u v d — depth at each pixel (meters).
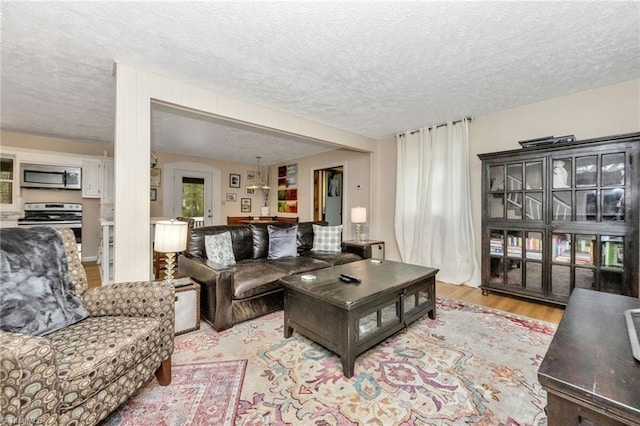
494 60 2.32
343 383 1.66
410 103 3.26
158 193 6.22
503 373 1.75
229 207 7.24
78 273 1.65
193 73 2.54
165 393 1.55
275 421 1.35
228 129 4.34
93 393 1.13
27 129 4.43
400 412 1.42
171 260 2.37
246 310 2.54
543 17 1.79
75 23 1.84
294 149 5.84
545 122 3.20
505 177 3.19
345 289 1.98
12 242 1.39
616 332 1.15
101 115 3.73
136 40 2.04
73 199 5.23
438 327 2.44
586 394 0.78
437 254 4.04
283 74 2.56
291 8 1.71
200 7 1.70
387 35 1.98
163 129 4.34
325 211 6.71
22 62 2.36
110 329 1.38
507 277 3.20
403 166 4.50
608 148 2.56
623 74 2.59
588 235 2.69
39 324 1.30
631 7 1.69
